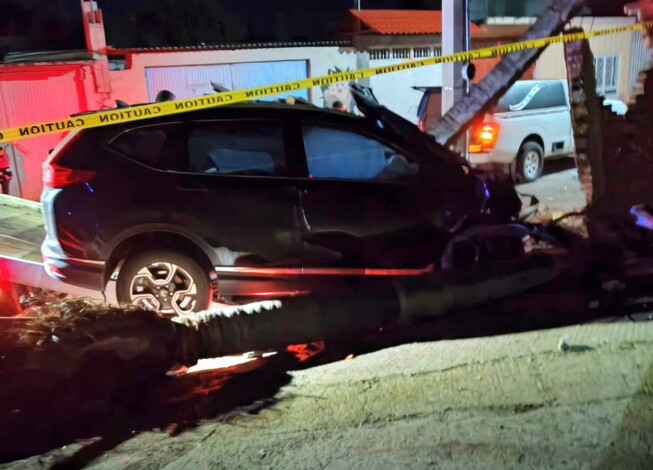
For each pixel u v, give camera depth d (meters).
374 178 4.94
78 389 3.39
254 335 4.11
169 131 4.76
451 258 5.05
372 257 4.90
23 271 5.64
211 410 3.46
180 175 4.71
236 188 4.72
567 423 3.06
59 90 13.03
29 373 3.27
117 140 4.70
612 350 3.85
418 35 17.36
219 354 4.05
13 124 12.60
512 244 5.23
